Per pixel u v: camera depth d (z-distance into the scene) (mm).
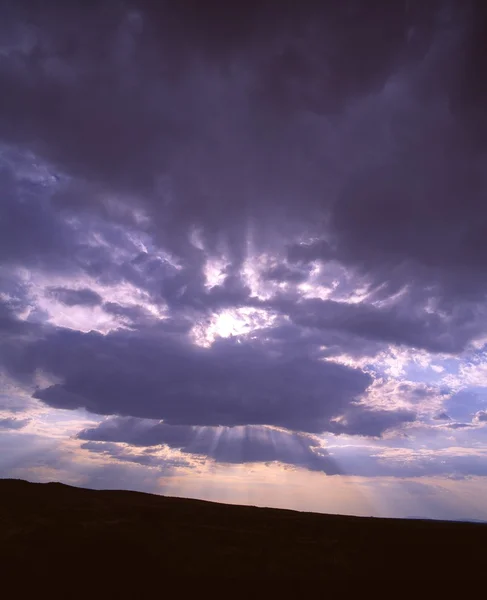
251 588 30453
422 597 30328
